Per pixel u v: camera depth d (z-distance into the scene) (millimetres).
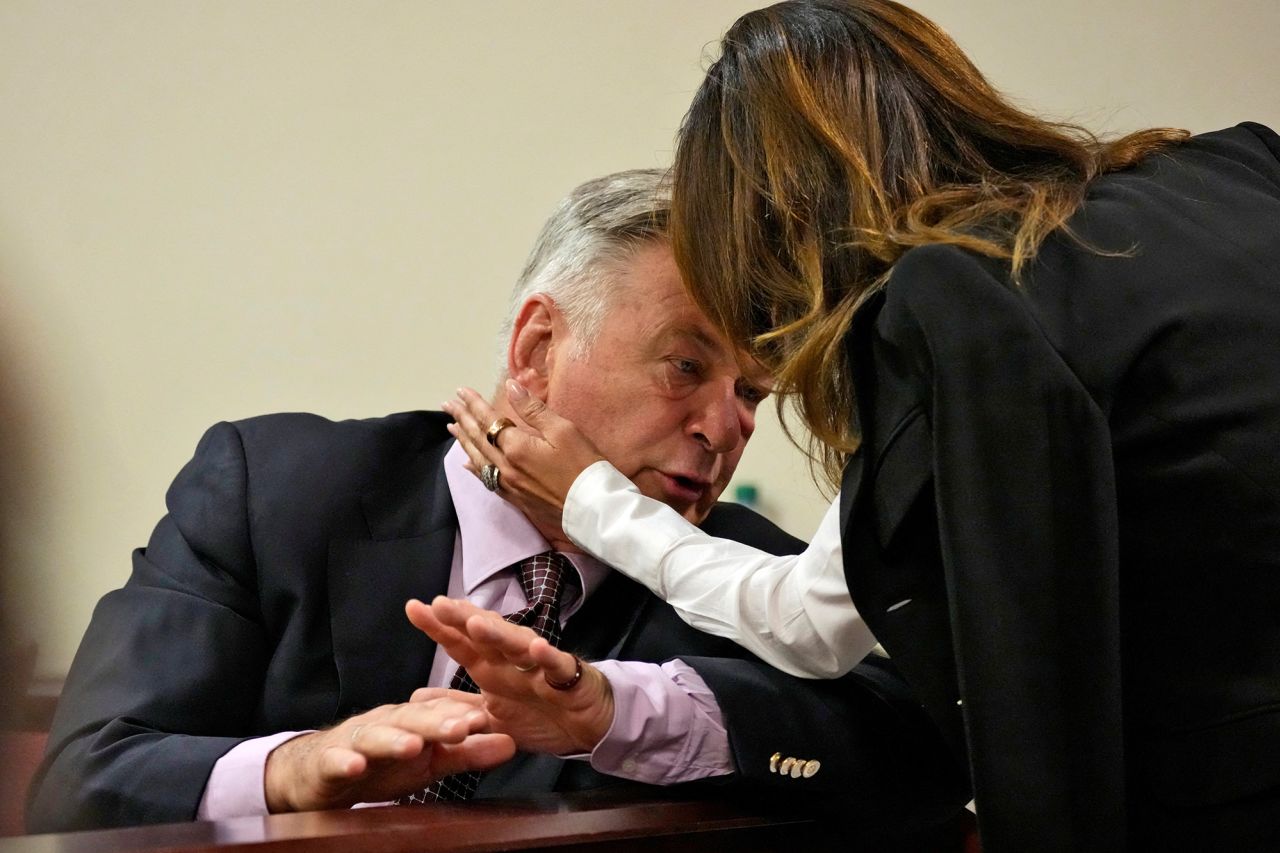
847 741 3268
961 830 3701
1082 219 2586
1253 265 2508
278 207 7316
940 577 2484
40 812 3428
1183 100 8406
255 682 3898
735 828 2703
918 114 2898
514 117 7695
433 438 4465
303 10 7355
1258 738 2324
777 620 3010
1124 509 2443
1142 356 2400
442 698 3217
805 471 7891
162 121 7156
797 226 2918
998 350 2340
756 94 3049
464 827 2285
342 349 7410
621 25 7867
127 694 3686
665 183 4160
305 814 2404
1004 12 8242
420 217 7535
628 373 4016
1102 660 2258
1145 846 2467
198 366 7164
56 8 7047
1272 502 2334
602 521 3568
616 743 3102
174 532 4062
